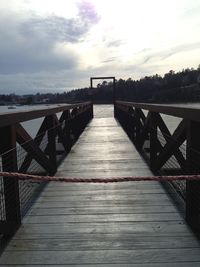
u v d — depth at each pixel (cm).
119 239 269
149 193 390
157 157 475
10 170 279
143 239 268
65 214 326
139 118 670
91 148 720
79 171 508
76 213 329
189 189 288
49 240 269
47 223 304
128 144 767
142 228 290
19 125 298
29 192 393
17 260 238
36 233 282
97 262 234
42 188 416
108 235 277
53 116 484
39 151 395
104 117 1761
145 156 609
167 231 283
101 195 386
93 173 494
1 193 280
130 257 240
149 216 318
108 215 322
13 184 282
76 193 395
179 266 227
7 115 257
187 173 289
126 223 302
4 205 282
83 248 255
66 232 283
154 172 483
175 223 300
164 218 312
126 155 629
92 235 277
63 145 652
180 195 379
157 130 483
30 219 313
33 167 484
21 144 312
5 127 273
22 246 259
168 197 374
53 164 491
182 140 326
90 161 581
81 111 1004
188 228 288
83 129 1099
